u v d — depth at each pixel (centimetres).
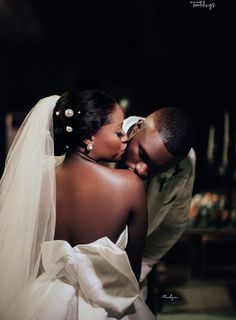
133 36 552
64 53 572
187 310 340
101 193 176
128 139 191
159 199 219
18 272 176
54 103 187
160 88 571
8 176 185
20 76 574
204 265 407
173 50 550
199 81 555
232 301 357
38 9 515
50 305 169
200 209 432
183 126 185
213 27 510
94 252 173
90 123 176
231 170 485
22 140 184
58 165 184
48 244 173
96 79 579
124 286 176
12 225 178
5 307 176
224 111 543
